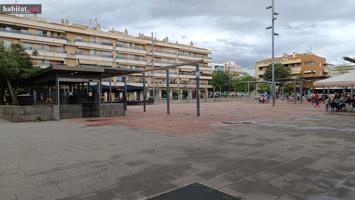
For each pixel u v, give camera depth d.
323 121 14.12
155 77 77.62
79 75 18.25
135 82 71.75
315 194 4.30
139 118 17.50
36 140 9.66
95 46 65.69
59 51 59.88
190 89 87.44
